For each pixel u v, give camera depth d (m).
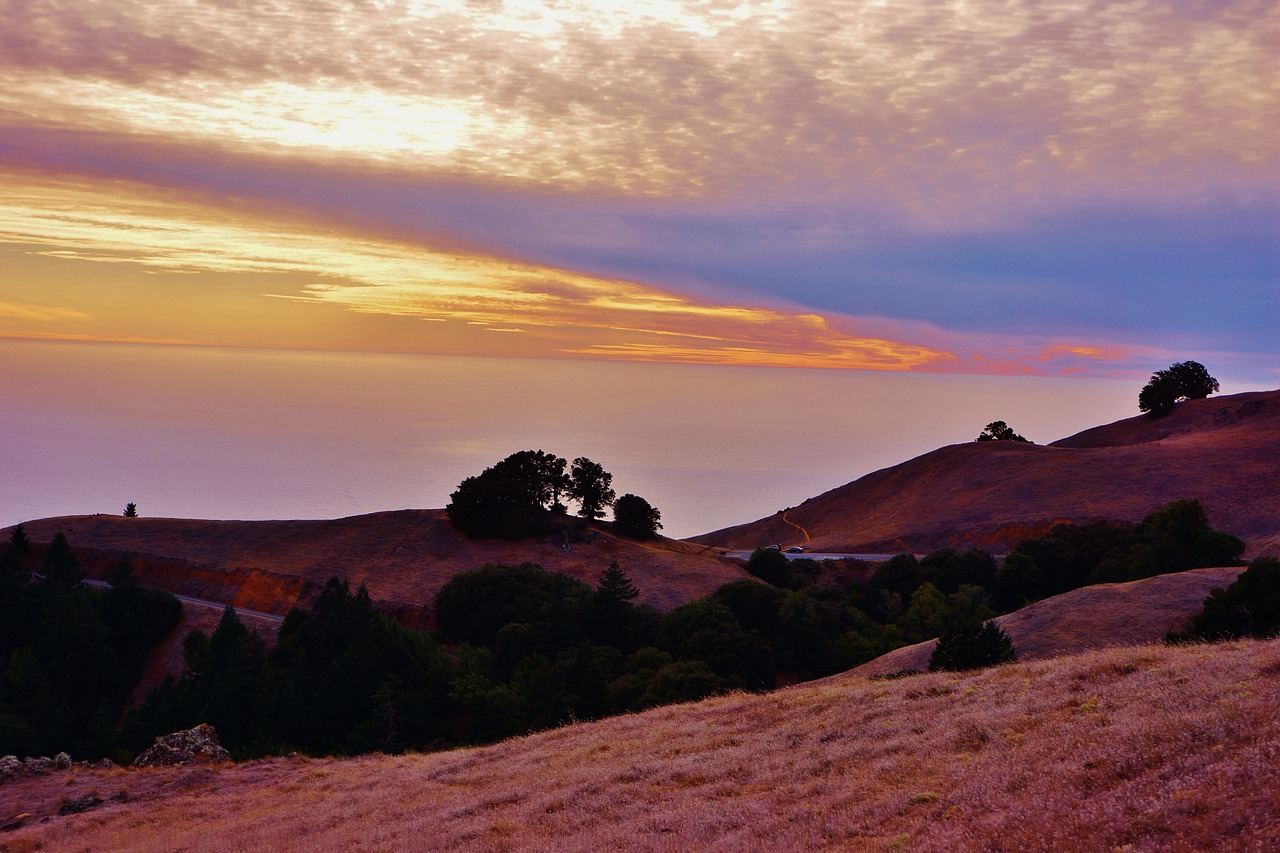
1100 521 118.31
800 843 12.83
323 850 18.12
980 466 156.62
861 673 44.75
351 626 70.44
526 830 16.98
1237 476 128.12
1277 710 12.91
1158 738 13.14
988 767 14.24
